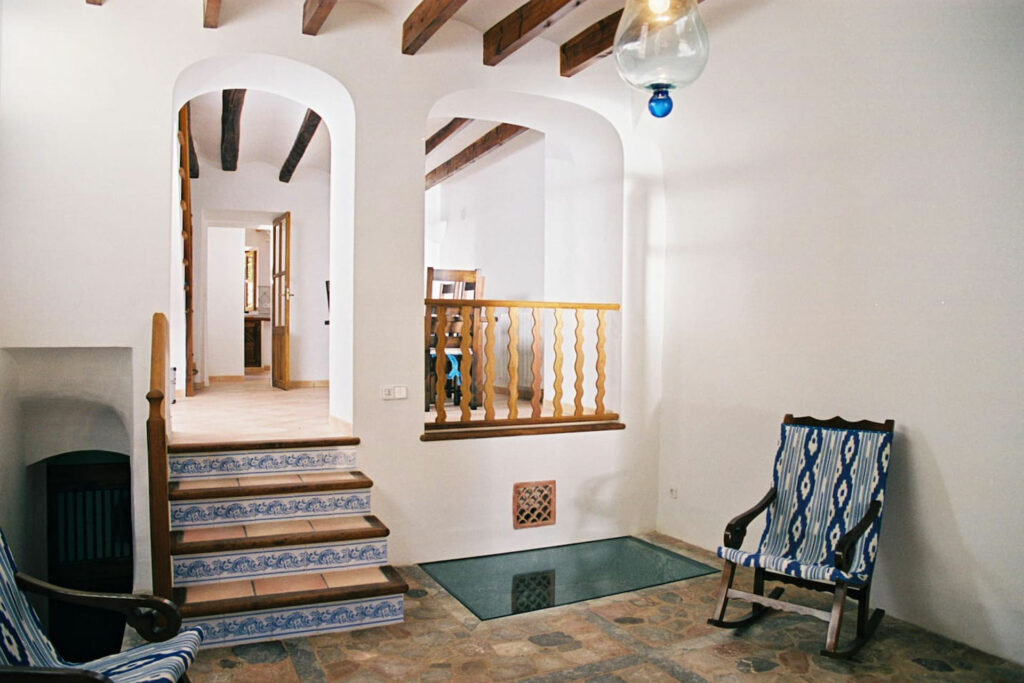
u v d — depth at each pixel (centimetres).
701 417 534
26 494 489
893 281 397
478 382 678
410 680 319
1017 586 340
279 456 461
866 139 410
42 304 408
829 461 400
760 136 479
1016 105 339
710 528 525
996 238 348
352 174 486
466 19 504
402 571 475
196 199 919
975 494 357
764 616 398
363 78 482
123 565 572
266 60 464
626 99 565
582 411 556
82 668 245
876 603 406
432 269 665
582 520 548
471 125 763
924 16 377
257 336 1322
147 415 430
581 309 554
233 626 355
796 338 457
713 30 486
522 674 326
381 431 483
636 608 409
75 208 413
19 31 402
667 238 570
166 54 433
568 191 657
